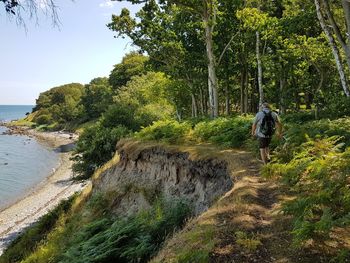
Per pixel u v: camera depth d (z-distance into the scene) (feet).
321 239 17.30
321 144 28.09
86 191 75.87
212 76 90.02
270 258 16.65
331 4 72.84
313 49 89.92
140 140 66.28
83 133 120.88
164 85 149.59
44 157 242.78
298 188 24.26
